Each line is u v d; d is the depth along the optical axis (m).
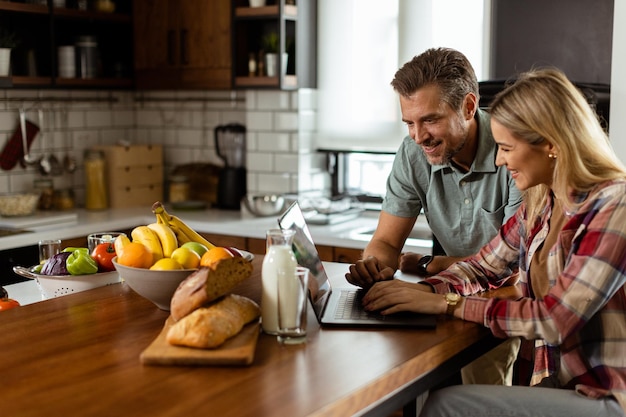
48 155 5.07
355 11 4.70
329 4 4.79
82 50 4.88
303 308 1.95
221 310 1.89
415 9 4.45
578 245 2.01
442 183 2.81
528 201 2.29
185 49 4.99
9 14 4.57
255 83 4.74
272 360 1.81
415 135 2.53
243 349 1.80
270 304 1.99
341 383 1.67
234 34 4.79
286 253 1.96
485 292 2.44
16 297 2.74
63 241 4.43
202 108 5.39
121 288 2.52
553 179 2.08
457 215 2.82
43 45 4.88
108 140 5.50
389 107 4.66
